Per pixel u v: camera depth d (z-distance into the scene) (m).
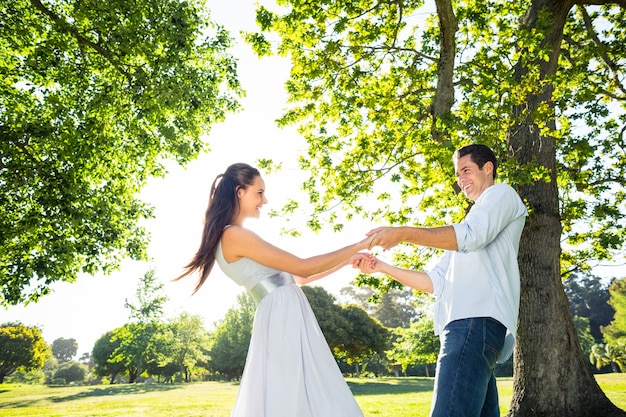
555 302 7.73
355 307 41.75
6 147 11.23
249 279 2.71
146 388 32.91
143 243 14.06
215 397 20.95
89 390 32.72
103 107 11.91
